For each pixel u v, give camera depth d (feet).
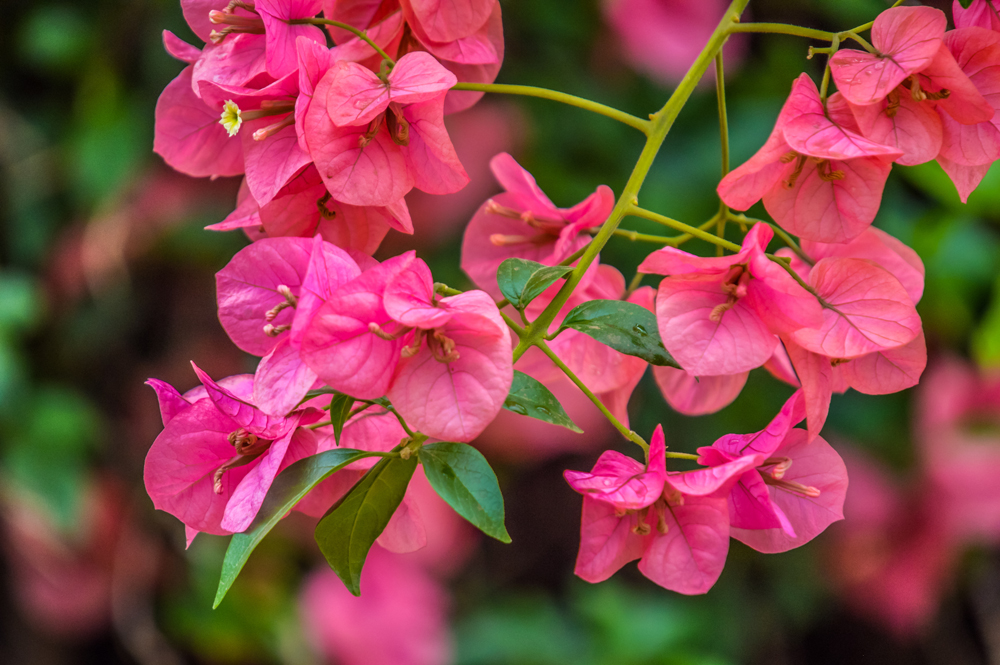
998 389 4.83
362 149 3.46
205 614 4.95
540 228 3.73
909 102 3.48
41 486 4.57
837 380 3.58
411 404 3.34
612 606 4.75
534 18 4.72
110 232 4.87
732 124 4.65
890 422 5.00
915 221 4.58
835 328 3.47
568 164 4.80
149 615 4.99
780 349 3.67
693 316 3.43
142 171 4.81
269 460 3.41
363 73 3.46
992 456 4.94
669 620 4.68
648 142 3.52
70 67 4.75
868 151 3.40
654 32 4.66
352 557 3.41
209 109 3.64
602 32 4.77
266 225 3.54
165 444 3.44
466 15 3.55
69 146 4.82
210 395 3.42
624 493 3.41
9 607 4.91
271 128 3.48
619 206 3.50
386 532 3.58
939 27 3.42
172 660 4.99
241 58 3.52
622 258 4.58
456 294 3.40
